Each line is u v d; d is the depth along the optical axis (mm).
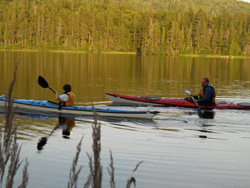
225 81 23344
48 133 7656
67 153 6102
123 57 70312
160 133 7902
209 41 116312
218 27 124188
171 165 5594
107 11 126438
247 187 4746
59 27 106875
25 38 105062
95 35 108938
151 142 7055
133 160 5809
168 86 19438
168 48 104000
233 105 11242
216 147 6758
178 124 8930
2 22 110312
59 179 4883
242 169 5461
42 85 10180
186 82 21875
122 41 108500
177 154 6215
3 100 10477
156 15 132000
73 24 107250
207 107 11219
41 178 4891
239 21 128875
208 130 8273
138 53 106938
